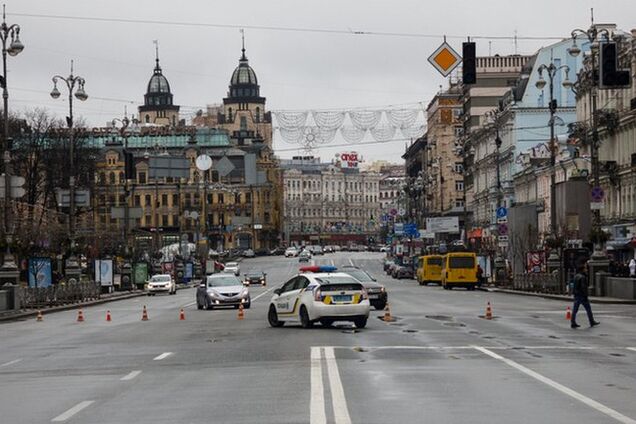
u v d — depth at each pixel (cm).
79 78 7819
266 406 1748
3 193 6275
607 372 2270
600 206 6344
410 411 1661
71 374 2433
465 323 4141
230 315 5166
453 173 19488
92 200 13200
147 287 9944
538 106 13362
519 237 8869
